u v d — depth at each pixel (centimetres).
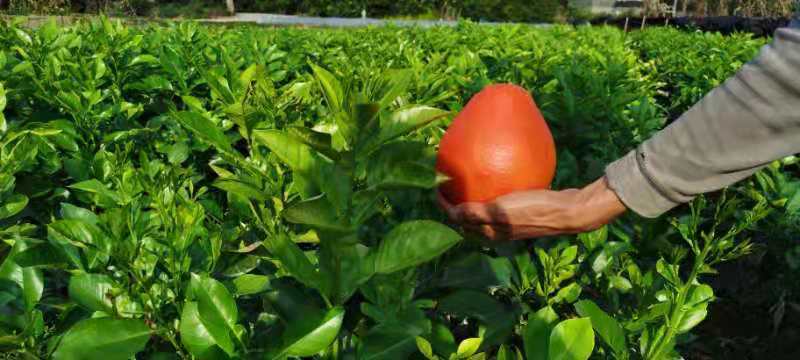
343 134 141
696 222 195
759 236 299
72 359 137
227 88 248
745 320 336
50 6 2197
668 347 179
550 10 6053
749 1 3875
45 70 389
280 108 235
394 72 158
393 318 161
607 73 412
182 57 466
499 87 181
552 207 167
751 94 145
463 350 133
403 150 137
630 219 236
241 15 4794
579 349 134
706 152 153
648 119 323
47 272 226
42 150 287
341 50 629
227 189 173
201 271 176
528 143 173
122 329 143
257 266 205
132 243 161
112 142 344
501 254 210
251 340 166
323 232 136
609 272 223
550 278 202
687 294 179
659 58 794
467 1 5712
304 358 166
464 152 174
